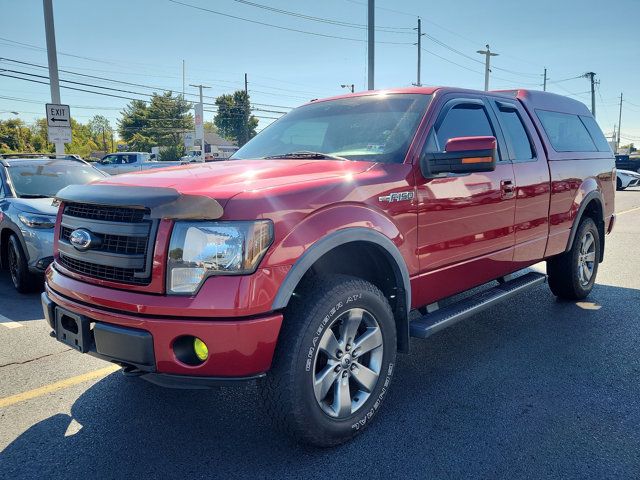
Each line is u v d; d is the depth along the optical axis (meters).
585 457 2.76
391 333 3.13
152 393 3.60
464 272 3.78
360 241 2.90
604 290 6.17
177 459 2.79
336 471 2.66
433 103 3.68
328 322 2.71
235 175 2.91
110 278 2.70
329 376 2.78
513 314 5.27
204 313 2.39
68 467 2.72
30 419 3.23
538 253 4.69
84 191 2.93
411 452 2.82
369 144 3.56
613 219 6.23
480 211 3.81
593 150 5.73
